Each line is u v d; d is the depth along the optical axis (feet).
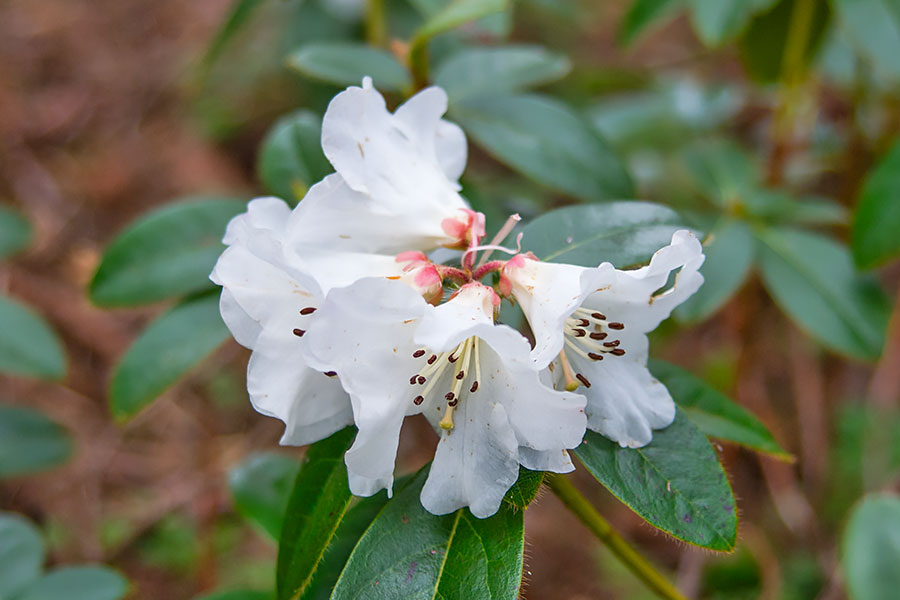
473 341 1.03
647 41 2.59
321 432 1.07
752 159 1.77
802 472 1.87
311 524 1.08
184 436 1.95
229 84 2.40
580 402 0.97
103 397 1.99
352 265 1.08
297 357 1.04
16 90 2.49
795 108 1.72
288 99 2.36
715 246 1.49
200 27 2.65
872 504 1.30
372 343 0.98
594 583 1.84
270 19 2.43
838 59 1.83
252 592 1.33
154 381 1.31
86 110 2.46
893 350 1.87
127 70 2.55
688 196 1.89
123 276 1.34
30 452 1.57
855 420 1.87
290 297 1.04
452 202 1.12
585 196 1.35
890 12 1.45
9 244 1.66
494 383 1.02
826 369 1.95
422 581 1.03
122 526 1.81
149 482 1.89
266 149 1.37
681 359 2.00
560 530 1.88
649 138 1.92
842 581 1.67
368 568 1.05
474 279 1.08
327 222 1.08
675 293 1.04
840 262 1.50
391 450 0.99
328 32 1.96
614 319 1.06
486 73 1.40
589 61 2.43
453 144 1.15
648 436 1.06
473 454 1.02
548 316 1.03
